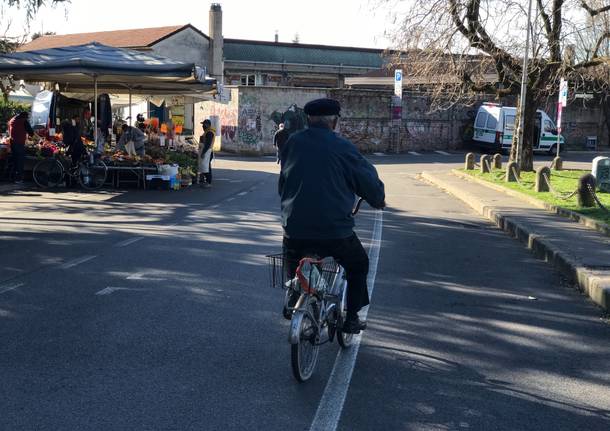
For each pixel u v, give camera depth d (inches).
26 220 501.7
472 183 872.3
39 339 230.2
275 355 219.9
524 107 904.3
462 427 170.1
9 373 199.0
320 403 182.5
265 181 894.4
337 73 2074.3
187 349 223.3
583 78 918.4
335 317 212.4
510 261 399.2
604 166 697.0
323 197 191.6
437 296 307.9
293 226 194.7
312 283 191.2
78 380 194.5
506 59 886.4
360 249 204.7
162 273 333.4
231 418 171.6
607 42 880.9
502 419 175.6
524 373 210.8
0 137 835.4
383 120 1611.7
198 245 412.8
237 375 201.6
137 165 747.4
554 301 304.2
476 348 234.4
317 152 193.6
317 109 198.5
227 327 248.4
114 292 294.8
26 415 170.7
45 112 944.9
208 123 802.2
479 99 1697.8
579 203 580.1
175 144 888.3
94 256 372.5
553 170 1032.8
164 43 1738.4
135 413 173.2
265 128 1481.3
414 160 1411.2
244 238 442.3
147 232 458.3
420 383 199.6
